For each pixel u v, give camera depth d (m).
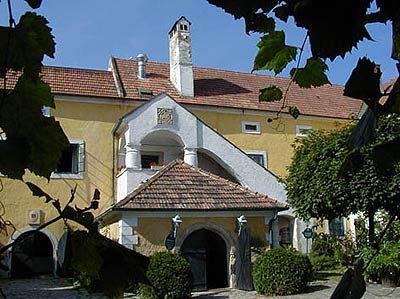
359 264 1.10
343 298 1.06
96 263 1.19
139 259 1.28
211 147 21.94
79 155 21.83
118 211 14.70
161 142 22.70
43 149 1.13
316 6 0.99
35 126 1.13
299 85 1.41
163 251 14.01
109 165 22.25
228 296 13.95
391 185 13.66
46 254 21.84
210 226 15.45
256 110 25.50
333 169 15.16
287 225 23.20
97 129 22.52
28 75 1.12
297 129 26.22
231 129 25.05
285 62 1.36
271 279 14.04
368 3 0.98
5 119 1.12
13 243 1.09
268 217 15.99
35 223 20.19
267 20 1.20
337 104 28.59
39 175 1.13
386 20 1.00
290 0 1.08
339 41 0.99
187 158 21.47
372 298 12.09
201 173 17.30
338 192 14.98
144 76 25.88
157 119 21.25
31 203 20.33
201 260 15.64
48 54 1.13
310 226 23.12
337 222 24.22
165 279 12.55
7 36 1.11
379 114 1.04
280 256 14.35
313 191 15.91
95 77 24.95
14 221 19.98
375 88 1.03
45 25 1.12
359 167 1.20
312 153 16.47
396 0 0.97
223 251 16.28
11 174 1.11
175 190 16.06
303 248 22.55
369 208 14.51
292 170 17.80
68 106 22.38
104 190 21.91
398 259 12.77
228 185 16.88
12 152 1.10
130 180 19.97
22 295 15.10
